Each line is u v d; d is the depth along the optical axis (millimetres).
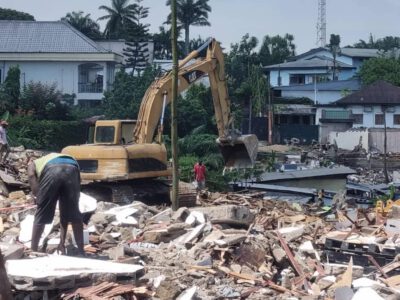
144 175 18469
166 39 87312
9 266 9367
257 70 65188
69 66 53531
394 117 66062
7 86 44031
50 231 11992
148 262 11453
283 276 11562
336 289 10305
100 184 18672
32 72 53375
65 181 10672
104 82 53719
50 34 55500
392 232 14875
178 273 10828
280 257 12141
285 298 10359
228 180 30031
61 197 10797
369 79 75062
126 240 12984
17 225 13680
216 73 20516
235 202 21688
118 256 11305
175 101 16094
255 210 19359
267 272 11523
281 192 28781
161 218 14594
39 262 9695
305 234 14711
